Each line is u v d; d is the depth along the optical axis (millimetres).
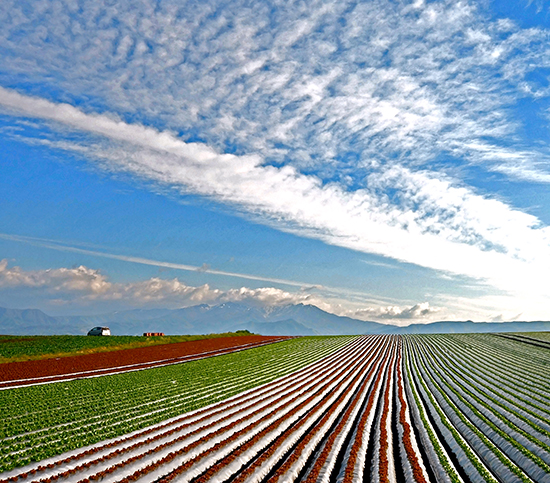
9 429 24469
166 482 17141
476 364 66562
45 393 35688
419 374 55781
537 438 25234
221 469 18625
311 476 18312
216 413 29406
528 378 51625
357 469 19422
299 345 95500
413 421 30109
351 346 99625
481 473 19047
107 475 17500
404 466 20141
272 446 21859
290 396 37500
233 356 70438
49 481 16641
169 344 82000
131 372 50062
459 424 28844
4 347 58688
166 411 30109
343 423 27562
